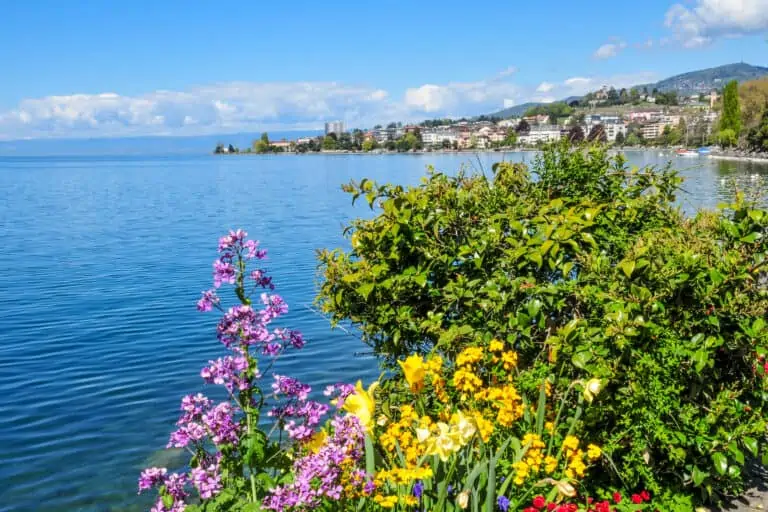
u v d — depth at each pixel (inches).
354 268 202.7
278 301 131.8
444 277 199.2
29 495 305.1
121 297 703.1
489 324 177.9
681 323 165.9
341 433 133.4
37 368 478.9
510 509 136.7
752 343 166.9
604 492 164.2
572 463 137.8
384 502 124.7
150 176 4001.0
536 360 172.6
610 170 238.2
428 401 179.8
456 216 205.8
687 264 163.0
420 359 151.5
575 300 184.5
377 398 189.9
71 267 901.2
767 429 184.9
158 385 442.0
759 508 171.0
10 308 658.8
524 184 232.7
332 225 1390.3
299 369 452.8
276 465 132.3
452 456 135.4
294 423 130.2
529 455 138.9
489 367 174.9
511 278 190.1
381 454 154.7
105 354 508.4
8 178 3853.3
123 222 1496.1
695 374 165.3
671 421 163.0
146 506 295.6
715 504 172.9
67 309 651.5
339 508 129.2
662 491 167.2
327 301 207.5
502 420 146.8
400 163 5556.1
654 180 227.9
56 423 382.6
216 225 1413.6
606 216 211.9
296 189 2645.2
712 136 5044.3
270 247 1066.7
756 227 173.3
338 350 490.9
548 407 168.6
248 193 2444.6
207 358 495.8
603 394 156.7
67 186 3004.4
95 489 309.6
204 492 116.4
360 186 210.5
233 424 125.0
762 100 4463.6
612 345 158.4
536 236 186.4
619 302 159.0
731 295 166.2
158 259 968.3
